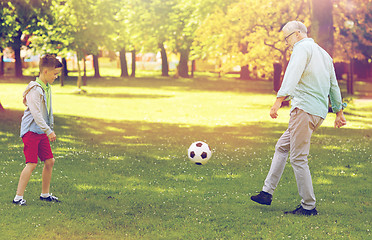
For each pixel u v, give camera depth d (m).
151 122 16.81
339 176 7.86
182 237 4.73
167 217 5.43
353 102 24.33
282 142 5.62
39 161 8.67
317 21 17.84
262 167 8.66
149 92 32.78
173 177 7.76
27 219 5.18
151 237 4.72
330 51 17.84
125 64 50.94
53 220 5.19
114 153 10.08
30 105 5.50
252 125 15.95
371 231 4.90
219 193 6.67
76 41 29.33
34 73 50.50
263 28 23.72
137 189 6.86
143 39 41.22
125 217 5.42
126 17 39.34
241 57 25.70
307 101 5.26
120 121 16.91
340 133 13.52
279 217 5.39
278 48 23.27
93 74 52.41
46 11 17.42
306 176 5.41
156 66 68.75
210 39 27.33
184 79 48.31
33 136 5.70
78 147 10.72
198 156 7.64
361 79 48.56
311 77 5.27
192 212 5.63
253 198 5.68
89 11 29.20
